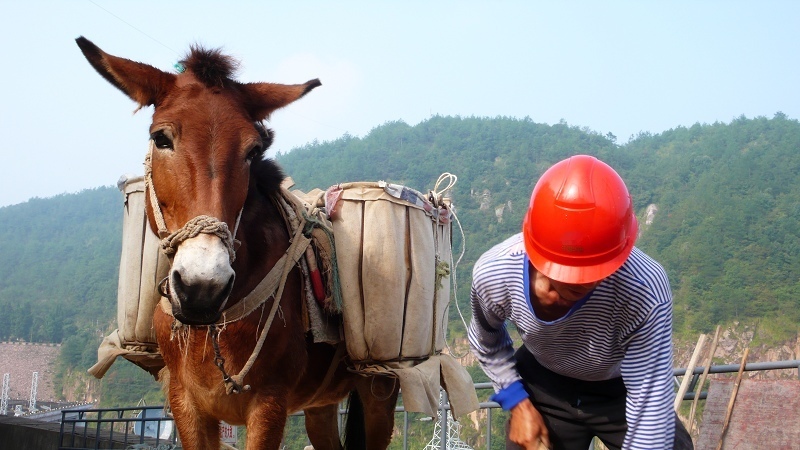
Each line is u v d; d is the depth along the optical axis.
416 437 32.66
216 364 3.82
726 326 67.81
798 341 64.44
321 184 149.88
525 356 3.58
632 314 2.88
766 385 4.99
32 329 117.56
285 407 4.15
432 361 5.11
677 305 72.31
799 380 4.97
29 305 122.31
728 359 65.81
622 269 2.86
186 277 3.27
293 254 4.18
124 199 5.13
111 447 10.82
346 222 4.78
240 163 3.66
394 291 4.78
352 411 5.97
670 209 100.50
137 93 3.86
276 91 4.05
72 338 106.31
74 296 139.38
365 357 4.82
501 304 3.15
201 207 3.48
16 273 177.88
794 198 92.00
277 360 4.09
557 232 2.76
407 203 4.90
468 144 148.88
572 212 2.74
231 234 3.57
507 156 139.00
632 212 2.87
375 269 4.74
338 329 4.83
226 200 3.54
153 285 4.89
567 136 142.25
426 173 143.75
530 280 3.00
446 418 8.11
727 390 5.16
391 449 32.66
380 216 4.80
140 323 4.96
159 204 3.79
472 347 3.42
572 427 3.46
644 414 2.88
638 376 2.90
